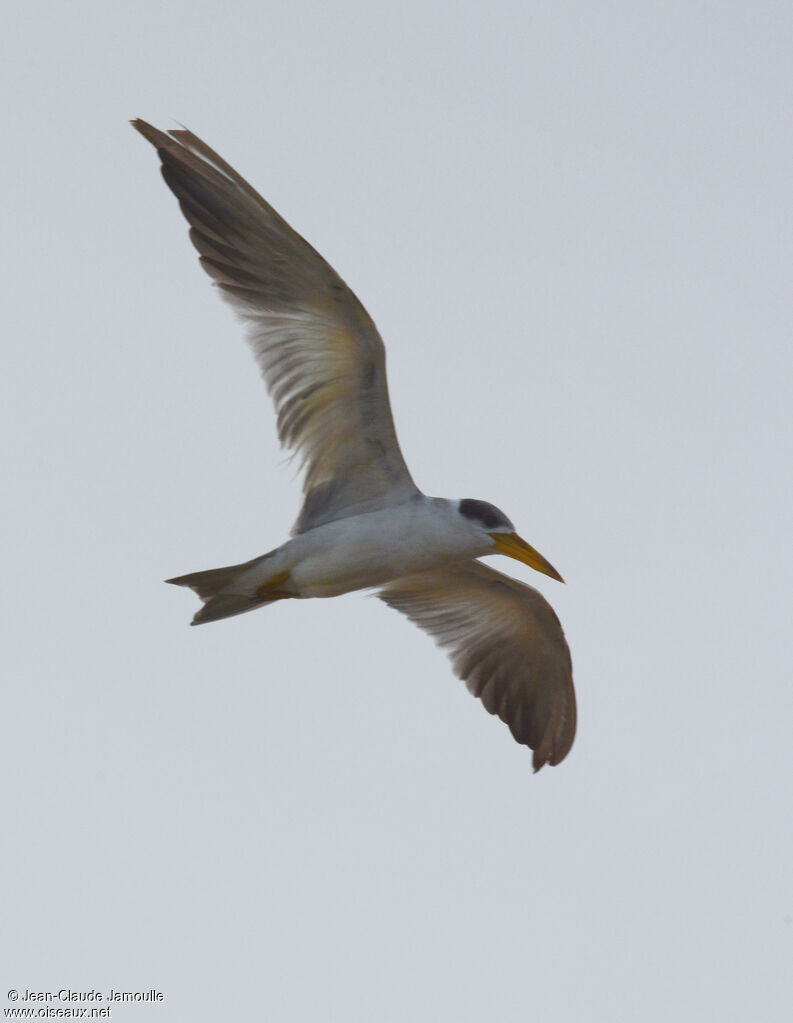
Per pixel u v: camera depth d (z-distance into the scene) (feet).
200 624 49.03
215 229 45.27
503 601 55.36
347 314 45.47
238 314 46.29
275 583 48.65
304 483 49.08
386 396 46.91
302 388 47.42
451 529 48.06
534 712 57.72
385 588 55.42
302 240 44.14
